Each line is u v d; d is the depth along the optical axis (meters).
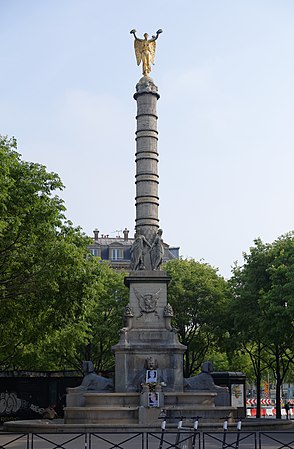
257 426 31.80
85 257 41.28
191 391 37.06
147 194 41.88
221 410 33.62
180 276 58.53
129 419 33.59
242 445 25.23
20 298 37.44
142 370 37.12
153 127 43.09
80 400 36.97
